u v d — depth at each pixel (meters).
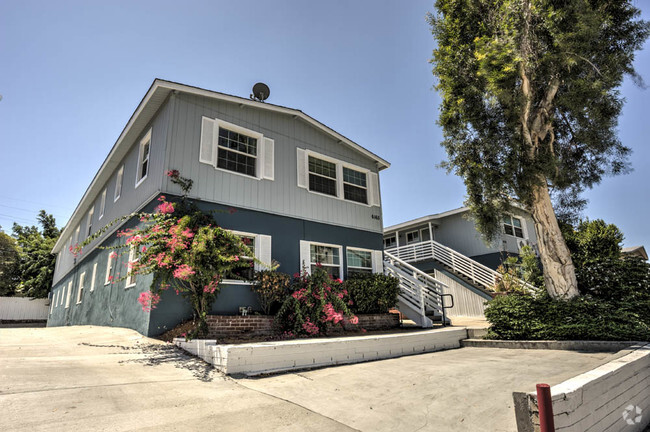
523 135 9.30
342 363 6.73
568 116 10.28
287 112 12.49
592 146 9.92
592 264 9.37
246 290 10.04
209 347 6.10
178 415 3.67
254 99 12.86
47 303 29.22
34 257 31.61
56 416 3.34
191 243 7.50
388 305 12.41
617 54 8.67
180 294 8.95
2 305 27.33
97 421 3.31
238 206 10.77
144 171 11.55
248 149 11.65
